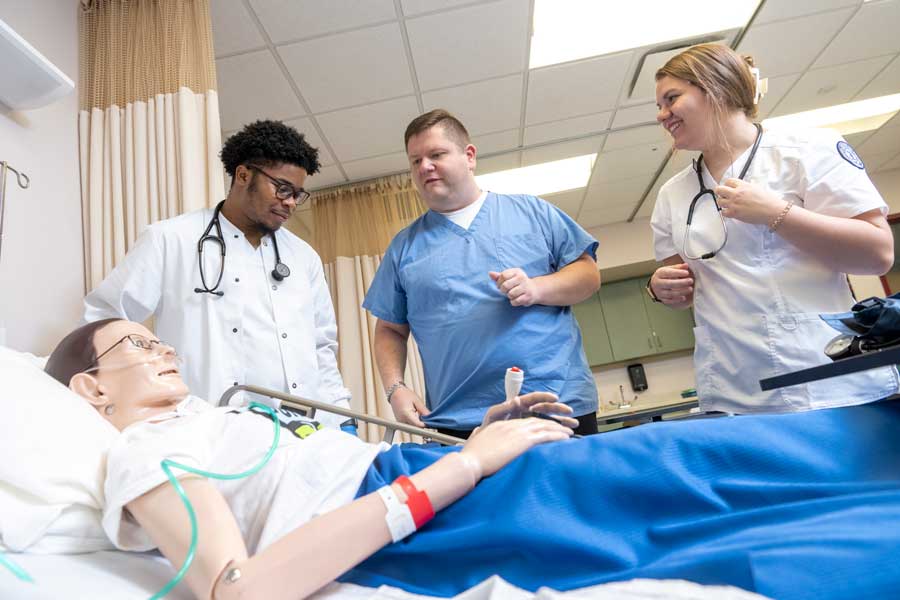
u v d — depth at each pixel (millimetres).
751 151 1327
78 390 966
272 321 1599
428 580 707
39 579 643
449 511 741
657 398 5281
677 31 2656
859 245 1120
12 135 1537
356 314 3332
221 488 836
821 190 1224
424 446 1041
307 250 1852
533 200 1629
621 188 4297
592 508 676
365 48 2486
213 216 1661
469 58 2629
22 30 1690
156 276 1547
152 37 1987
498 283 1352
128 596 655
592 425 1478
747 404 1291
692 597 525
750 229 1297
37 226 1584
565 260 1567
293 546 634
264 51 2434
